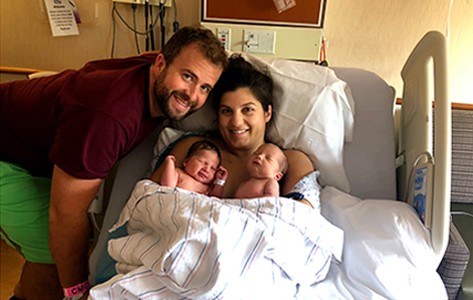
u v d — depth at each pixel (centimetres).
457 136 187
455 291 135
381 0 182
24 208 137
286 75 143
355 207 128
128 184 145
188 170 129
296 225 110
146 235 111
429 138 131
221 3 184
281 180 133
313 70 145
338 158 141
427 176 120
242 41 189
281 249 107
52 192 119
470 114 188
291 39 188
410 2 181
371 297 111
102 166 115
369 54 193
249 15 185
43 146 136
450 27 183
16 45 205
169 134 145
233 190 134
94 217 163
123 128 115
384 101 153
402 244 115
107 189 171
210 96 142
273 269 107
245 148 137
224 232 99
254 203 111
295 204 112
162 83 121
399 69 194
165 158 138
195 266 97
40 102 131
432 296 113
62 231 125
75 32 199
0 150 144
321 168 141
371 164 147
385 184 146
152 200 112
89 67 138
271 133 144
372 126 150
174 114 126
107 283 99
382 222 120
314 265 114
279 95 143
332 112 140
